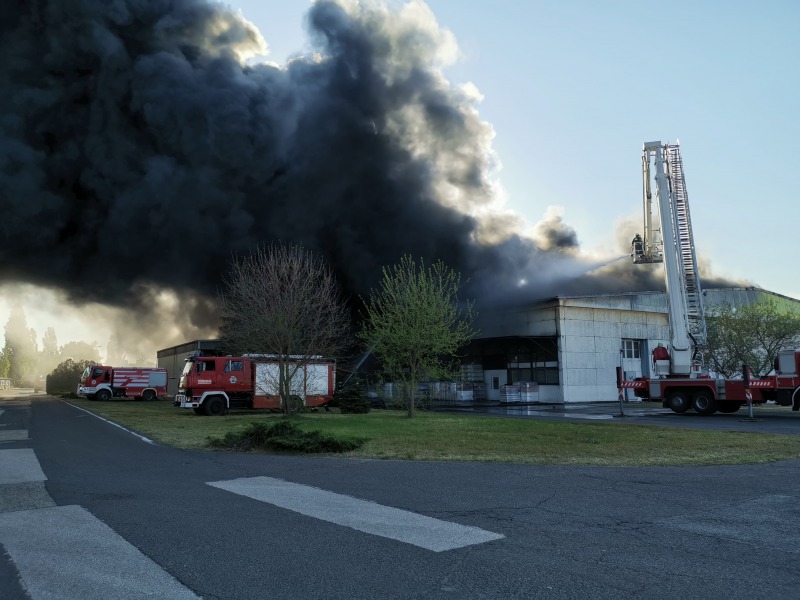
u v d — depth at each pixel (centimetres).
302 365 2483
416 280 2319
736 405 2492
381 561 443
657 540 499
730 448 1155
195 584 398
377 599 371
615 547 478
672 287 2584
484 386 4375
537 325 4000
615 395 4016
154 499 671
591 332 3969
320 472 866
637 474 844
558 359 3834
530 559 447
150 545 488
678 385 2475
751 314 3619
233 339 2925
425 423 1848
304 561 444
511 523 555
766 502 650
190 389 2533
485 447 1175
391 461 988
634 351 4216
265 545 485
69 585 398
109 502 657
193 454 1105
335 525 548
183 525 551
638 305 4253
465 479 800
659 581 400
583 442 1264
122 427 1788
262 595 378
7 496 694
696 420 2114
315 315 2530
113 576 414
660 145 2684
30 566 436
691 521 564
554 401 3847
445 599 370
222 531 529
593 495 688
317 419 2106
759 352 3744
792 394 2209
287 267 2483
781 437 1361
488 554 458
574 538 504
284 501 655
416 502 648
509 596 374
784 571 421
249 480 797
